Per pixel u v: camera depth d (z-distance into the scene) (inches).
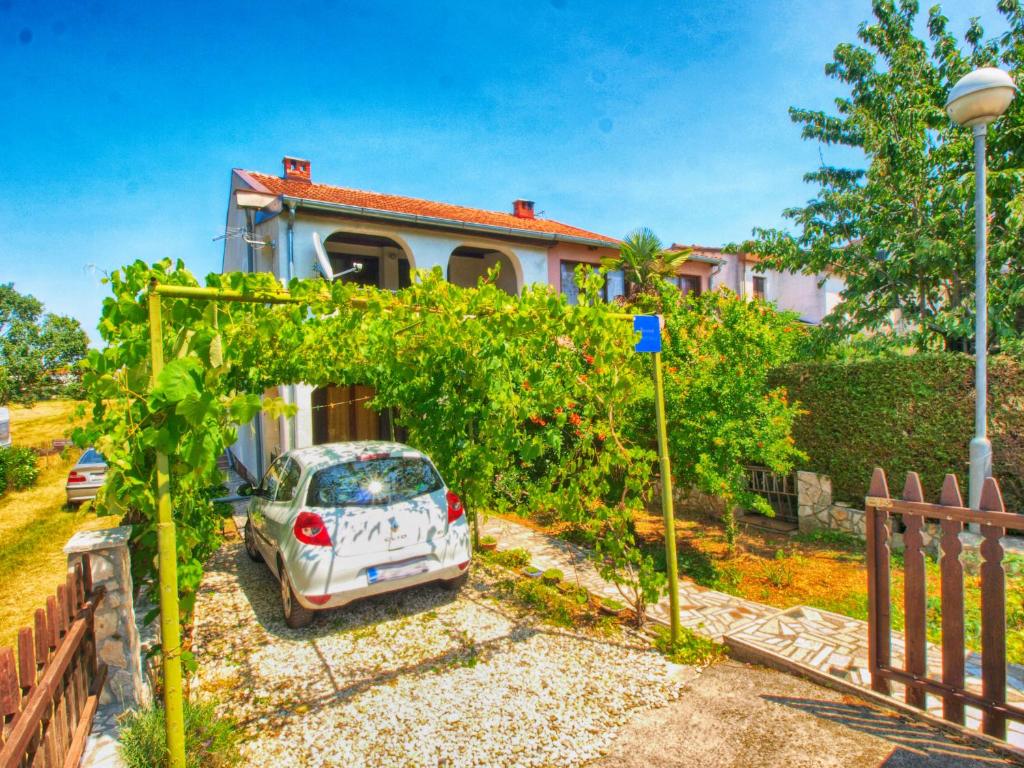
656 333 185.2
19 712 96.2
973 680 147.0
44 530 423.8
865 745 128.4
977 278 244.7
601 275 187.0
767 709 145.1
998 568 123.0
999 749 122.5
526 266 607.8
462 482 267.6
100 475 502.0
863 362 307.4
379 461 225.1
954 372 276.2
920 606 136.7
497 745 136.3
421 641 193.3
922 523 136.3
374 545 201.9
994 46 396.2
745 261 807.1
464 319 176.1
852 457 310.0
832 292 859.4
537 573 255.8
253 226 529.7
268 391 501.4
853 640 175.6
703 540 306.3
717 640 187.2
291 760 133.5
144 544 154.9
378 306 152.1
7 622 249.8
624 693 157.2
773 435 264.5
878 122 402.6
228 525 361.1
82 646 133.3
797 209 444.5
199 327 126.1
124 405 117.7
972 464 248.1
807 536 303.4
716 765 125.2
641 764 127.2
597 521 204.8
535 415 219.1
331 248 598.2
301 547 195.8
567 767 127.6
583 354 201.8
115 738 134.2
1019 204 305.7
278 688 165.9
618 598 224.7
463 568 221.9
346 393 562.3
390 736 141.4
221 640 198.1
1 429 743.7
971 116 237.3
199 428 118.9
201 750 135.2
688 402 268.4
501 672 170.9
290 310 148.9
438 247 549.6
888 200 386.3
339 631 203.3
